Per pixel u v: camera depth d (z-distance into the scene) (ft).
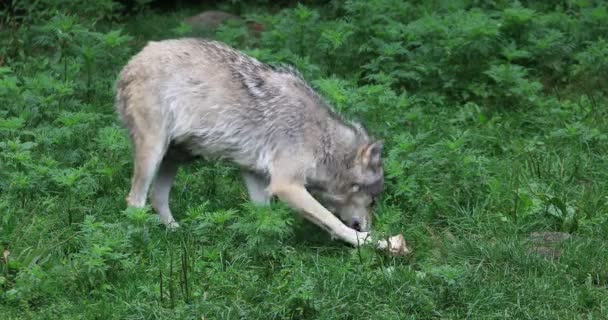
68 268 28.76
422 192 34.94
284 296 27.81
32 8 48.32
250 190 33.78
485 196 34.71
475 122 41.45
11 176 33.78
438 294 28.19
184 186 35.81
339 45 44.50
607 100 43.91
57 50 45.96
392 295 28.12
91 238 29.68
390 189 34.86
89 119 37.86
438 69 44.01
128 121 32.76
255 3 54.85
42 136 36.68
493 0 50.75
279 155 32.30
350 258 30.30
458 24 44.96
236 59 32.86
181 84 32.12
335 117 33.22
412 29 45.24
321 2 54.29
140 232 30.45
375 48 45.55
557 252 31.17
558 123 40.98
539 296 28.32
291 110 32.42
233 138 32.50
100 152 36.94
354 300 27.96
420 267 30.55
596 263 30.12
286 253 30.76
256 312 27.22
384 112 39.47
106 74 43.39
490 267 30.40
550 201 33.78
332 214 32.50
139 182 32.55
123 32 50.37
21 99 39.27
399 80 44.42
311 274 29.43
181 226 32.76
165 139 32.37
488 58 45.21
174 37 49.85
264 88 32.55
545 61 46.47
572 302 28.19
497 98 43.24
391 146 37.96
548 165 37.06
